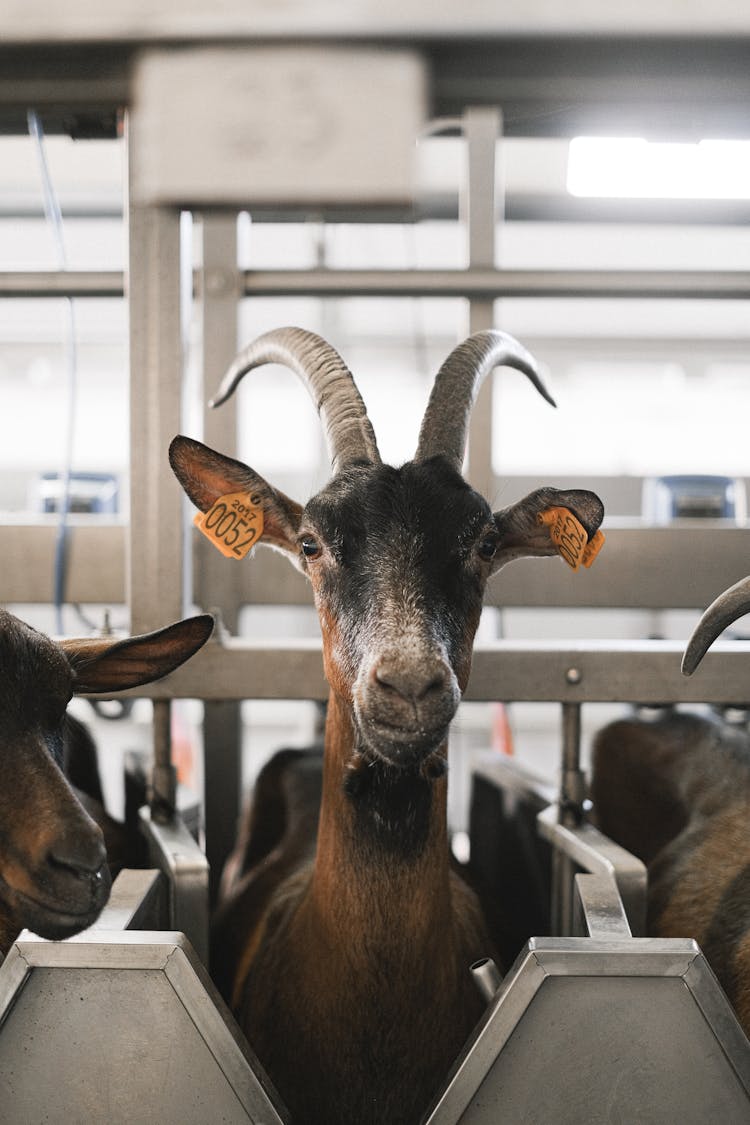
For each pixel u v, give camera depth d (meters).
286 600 2.95
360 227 4.89
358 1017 1.93
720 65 1.04
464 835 5.34
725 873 2.62
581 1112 1.46
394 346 6.27
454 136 2.93
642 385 6.59
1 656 1.64
